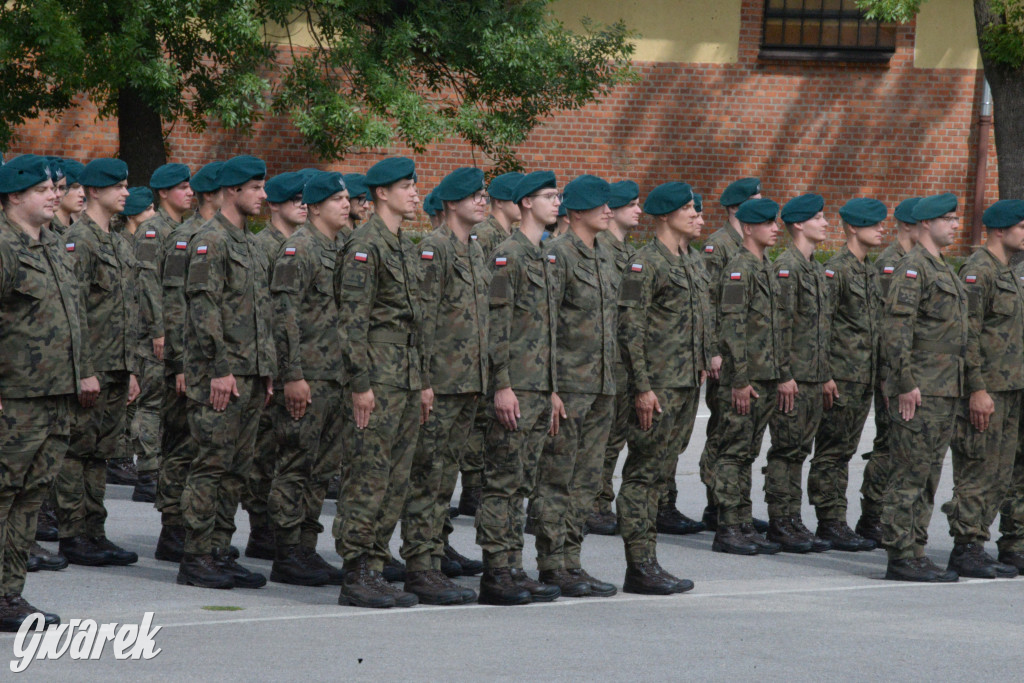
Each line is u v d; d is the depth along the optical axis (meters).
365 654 13.20
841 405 21.80
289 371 17.45
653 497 17.55
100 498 18.36
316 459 18.00
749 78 47.91
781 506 21.58
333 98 38.62
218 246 16.70
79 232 18.62
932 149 47.72
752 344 21.06
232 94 38.28
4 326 13.80
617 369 20.72
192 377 16.70
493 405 15.93
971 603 17.12
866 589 18.05
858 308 21.92
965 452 19.23
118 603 15.73
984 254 19.44
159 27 36.62
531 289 16.08
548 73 40.97
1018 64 40.56
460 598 16.19
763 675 12.81
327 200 18.59
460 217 16.28
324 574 17.56
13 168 13.88
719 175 48.22
